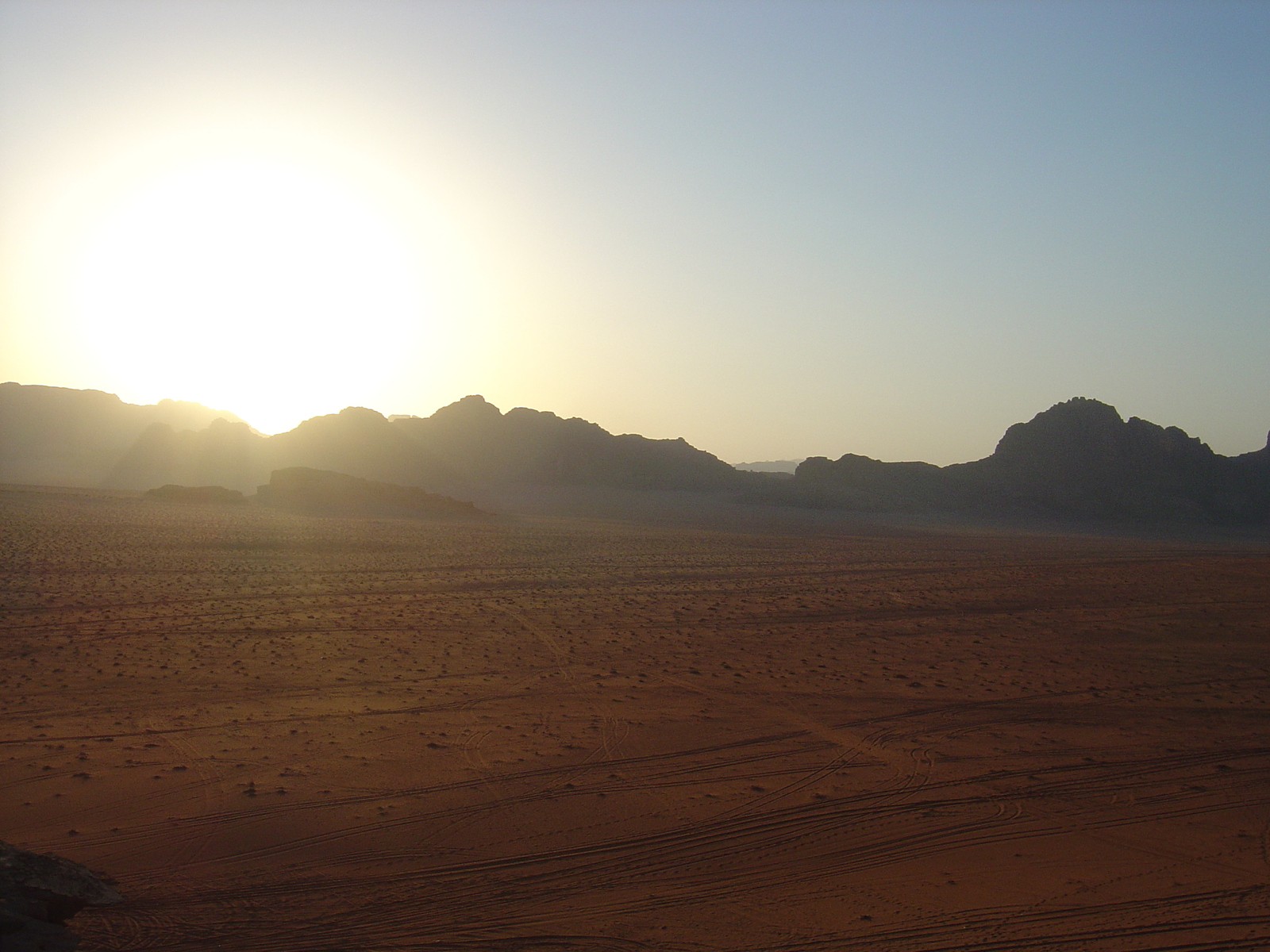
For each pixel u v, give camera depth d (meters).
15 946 7.58
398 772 13.09
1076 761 14.44
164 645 21.31
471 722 15.80
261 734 14.65
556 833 11.11
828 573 44.47
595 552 52.12
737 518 103.81
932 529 98.06
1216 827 11.74
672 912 9.18
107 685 17.44
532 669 20.31
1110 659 22.95
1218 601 34.62
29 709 15.54
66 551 39.06
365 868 10.04
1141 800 12.72
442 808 11.77
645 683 19.22
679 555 52.00
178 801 11.66
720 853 10.66
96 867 9.80
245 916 8.92
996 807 12.33
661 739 15.14
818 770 13.73
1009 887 9.82
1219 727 16.64
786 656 22.59
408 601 29.91
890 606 32.12
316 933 8.66
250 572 36.03
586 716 16.45
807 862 10.46
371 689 17.98
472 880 9.84
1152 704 18.41
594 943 8.55
